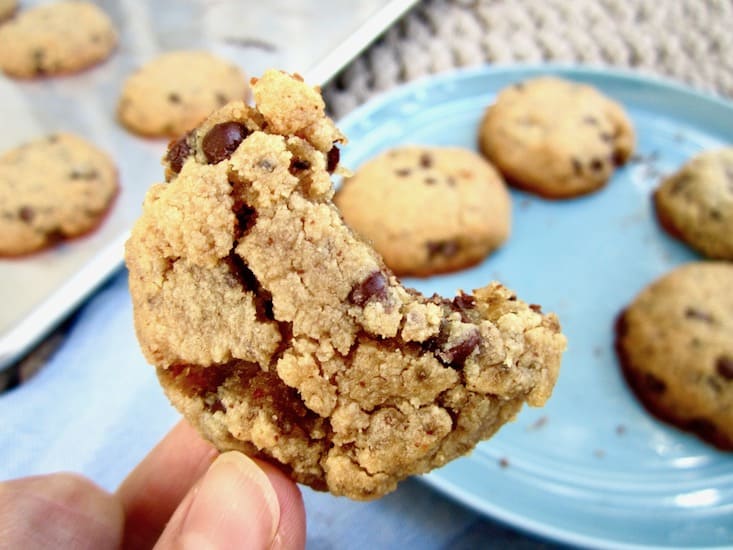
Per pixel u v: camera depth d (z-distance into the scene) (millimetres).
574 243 248
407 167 247
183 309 119
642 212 256
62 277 248
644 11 303
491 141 261
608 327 228
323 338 115
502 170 260
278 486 126
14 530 146
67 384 207
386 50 286
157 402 205
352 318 115
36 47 293
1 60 295
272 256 115
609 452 203
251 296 118
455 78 273
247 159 115
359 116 259
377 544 183
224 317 118
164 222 116
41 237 252
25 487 154
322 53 291
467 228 232
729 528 189
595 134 257
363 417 118
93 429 200
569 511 190
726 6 305
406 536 184
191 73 287
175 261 119
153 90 282
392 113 266
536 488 193
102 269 226
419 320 115
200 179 116
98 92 295
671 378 207
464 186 242
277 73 119
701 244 243
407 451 117
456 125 272
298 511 131
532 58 292
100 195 262
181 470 173
